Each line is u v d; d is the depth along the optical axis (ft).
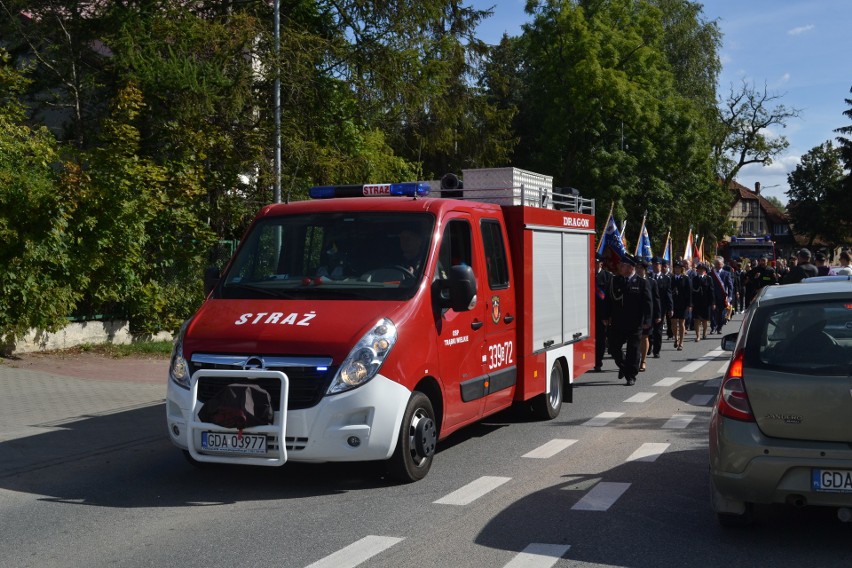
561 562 18.01
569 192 39.52
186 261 58.95
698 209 165.89
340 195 30.66
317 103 73.67
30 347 49.75
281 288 25.93
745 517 19.48
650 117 147.43
